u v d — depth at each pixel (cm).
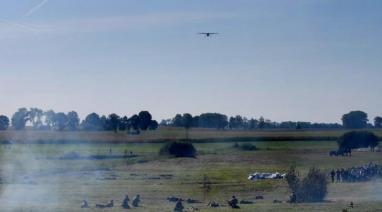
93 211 8519
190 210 8450
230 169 16675
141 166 17825
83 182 13275
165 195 10712
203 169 16788
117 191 11425
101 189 11831
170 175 15012
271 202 9369
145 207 8912
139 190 11556
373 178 12544
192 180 13575
